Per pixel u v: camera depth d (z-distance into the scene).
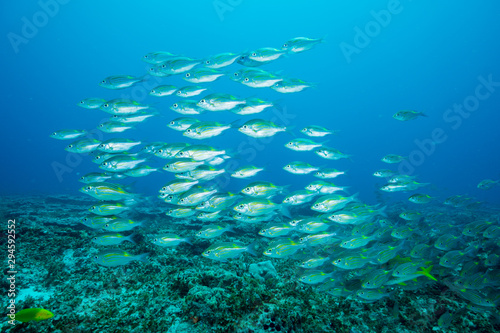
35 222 11.26
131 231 10.33
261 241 10.79
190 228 12.20
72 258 7.82
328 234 6.88
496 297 5.34
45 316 4.01
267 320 4.20
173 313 4.97
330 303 5.96
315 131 9.81
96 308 5.26
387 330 5.33
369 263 6.66
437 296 6.26
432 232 9.73
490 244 8.03
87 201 22.19
